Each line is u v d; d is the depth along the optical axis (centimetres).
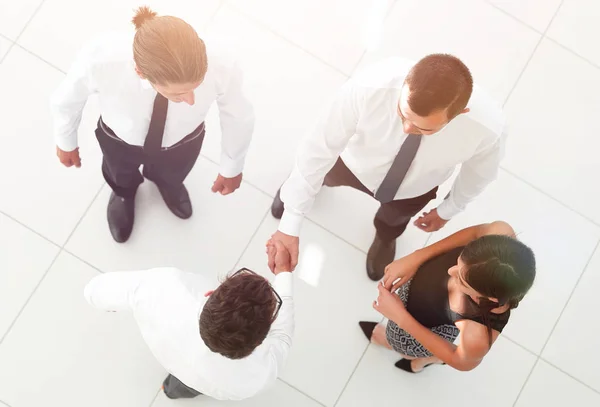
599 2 272
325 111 156
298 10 261
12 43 243
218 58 146
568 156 263
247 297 119
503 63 268
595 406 245
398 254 247
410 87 127
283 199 173
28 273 228
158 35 123
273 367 145
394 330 200
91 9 249
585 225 258
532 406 242
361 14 265
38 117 240
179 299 139
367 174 182
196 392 199
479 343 157
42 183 235
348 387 236
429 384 240
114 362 226
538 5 272
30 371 221
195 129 175
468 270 141
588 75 270
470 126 147
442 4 269
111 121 162
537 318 248
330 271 243
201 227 239
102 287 149
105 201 237
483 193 256
